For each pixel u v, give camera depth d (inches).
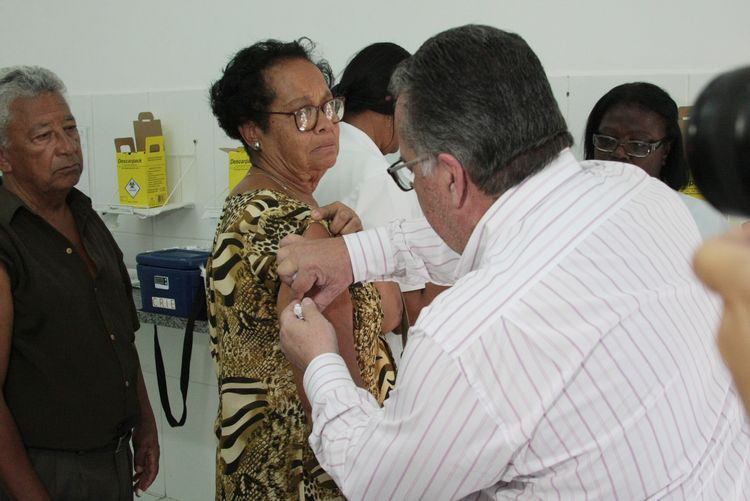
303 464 47.9
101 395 62.2
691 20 70.5
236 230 47.3
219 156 100.3
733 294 12.7
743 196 13.5
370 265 44.1
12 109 58.5
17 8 119.0
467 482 29.7
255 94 51.5
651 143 60.7
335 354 37.5
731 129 13.3
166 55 104.0
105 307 63.9
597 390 28.3
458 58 31.2
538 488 29.8
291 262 43.0
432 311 30.4
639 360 29.0
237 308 47.2
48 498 57.9
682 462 30.2
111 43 109.2
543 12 77.3
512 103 30.7
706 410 32.0
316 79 52.8
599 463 28.6
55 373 59.1
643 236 31.7
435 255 44.0
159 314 93.0
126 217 111.4
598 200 32.4
